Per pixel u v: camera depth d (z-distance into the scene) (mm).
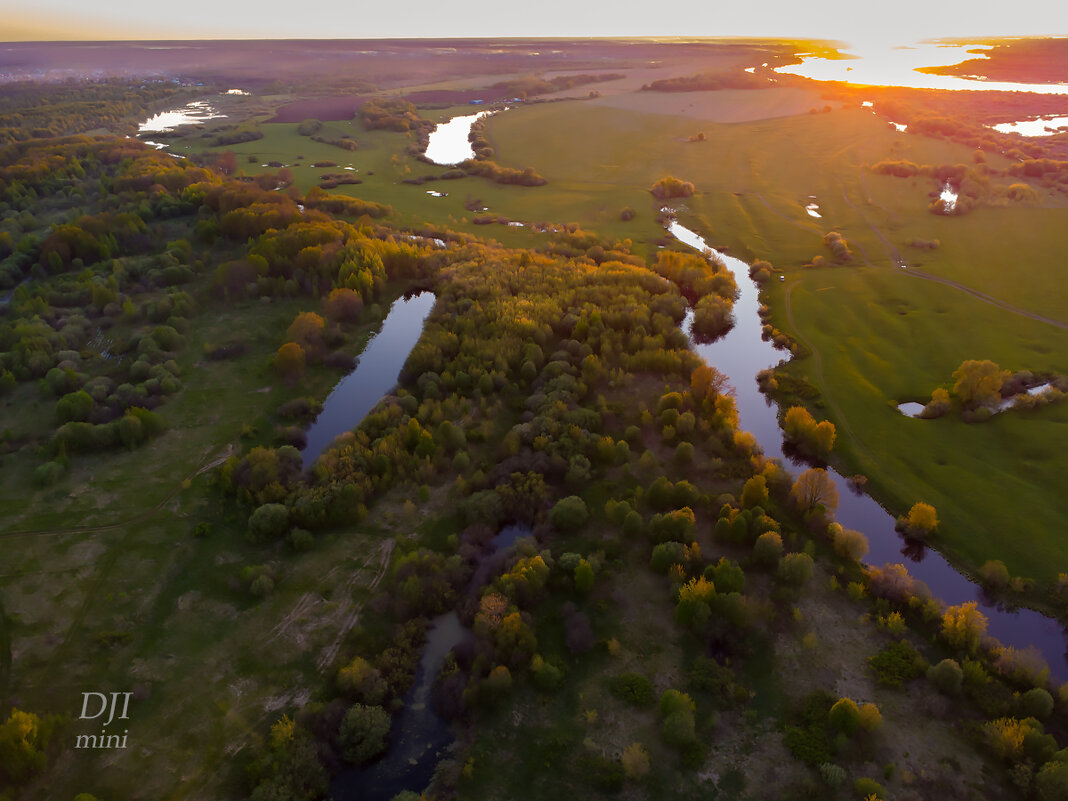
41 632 78000
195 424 113500
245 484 97188
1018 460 101500
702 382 115000
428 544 89938
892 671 72000
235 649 76312
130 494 98312
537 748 66625
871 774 63125
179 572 86000
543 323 137875
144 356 126812
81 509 95375
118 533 91562
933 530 90438
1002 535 89062
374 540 90500
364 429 108375
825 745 65375
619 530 91250
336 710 69062
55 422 112562
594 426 109812
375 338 142625
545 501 95125
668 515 88250
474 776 64438
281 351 125125
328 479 96625
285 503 93500
